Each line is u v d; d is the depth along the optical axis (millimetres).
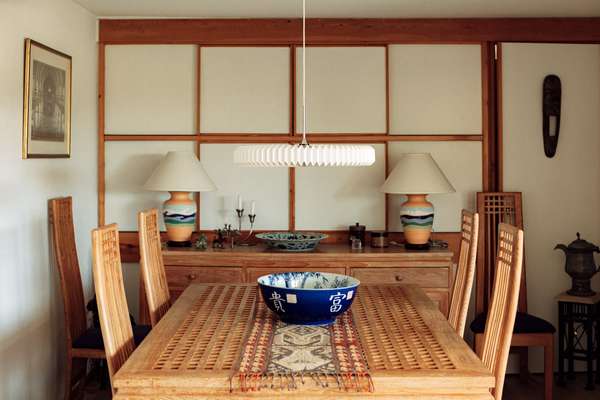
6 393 3312
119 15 4617
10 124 3340
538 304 4680
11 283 3361
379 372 1984
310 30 4652
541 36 4633
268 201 4734
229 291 3223
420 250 4371
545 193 4664
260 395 1935
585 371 4711
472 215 3219
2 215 3266
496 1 4184
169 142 4730
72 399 3820
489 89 4688
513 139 4656
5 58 3281
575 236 4664
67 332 3736
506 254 2562
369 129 4695
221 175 4730
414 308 2865
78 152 4344
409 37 4652
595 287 4695
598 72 4637
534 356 4723
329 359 2115
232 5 4297
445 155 4707
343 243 4711
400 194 4609
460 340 2348
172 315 2719
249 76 4699
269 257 4273
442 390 1967
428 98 4691
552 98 4617
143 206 4730
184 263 4301
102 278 2299
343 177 4719
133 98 4715
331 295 2471
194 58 4703
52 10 3877
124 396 1960
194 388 1952
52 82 3844
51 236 3875
